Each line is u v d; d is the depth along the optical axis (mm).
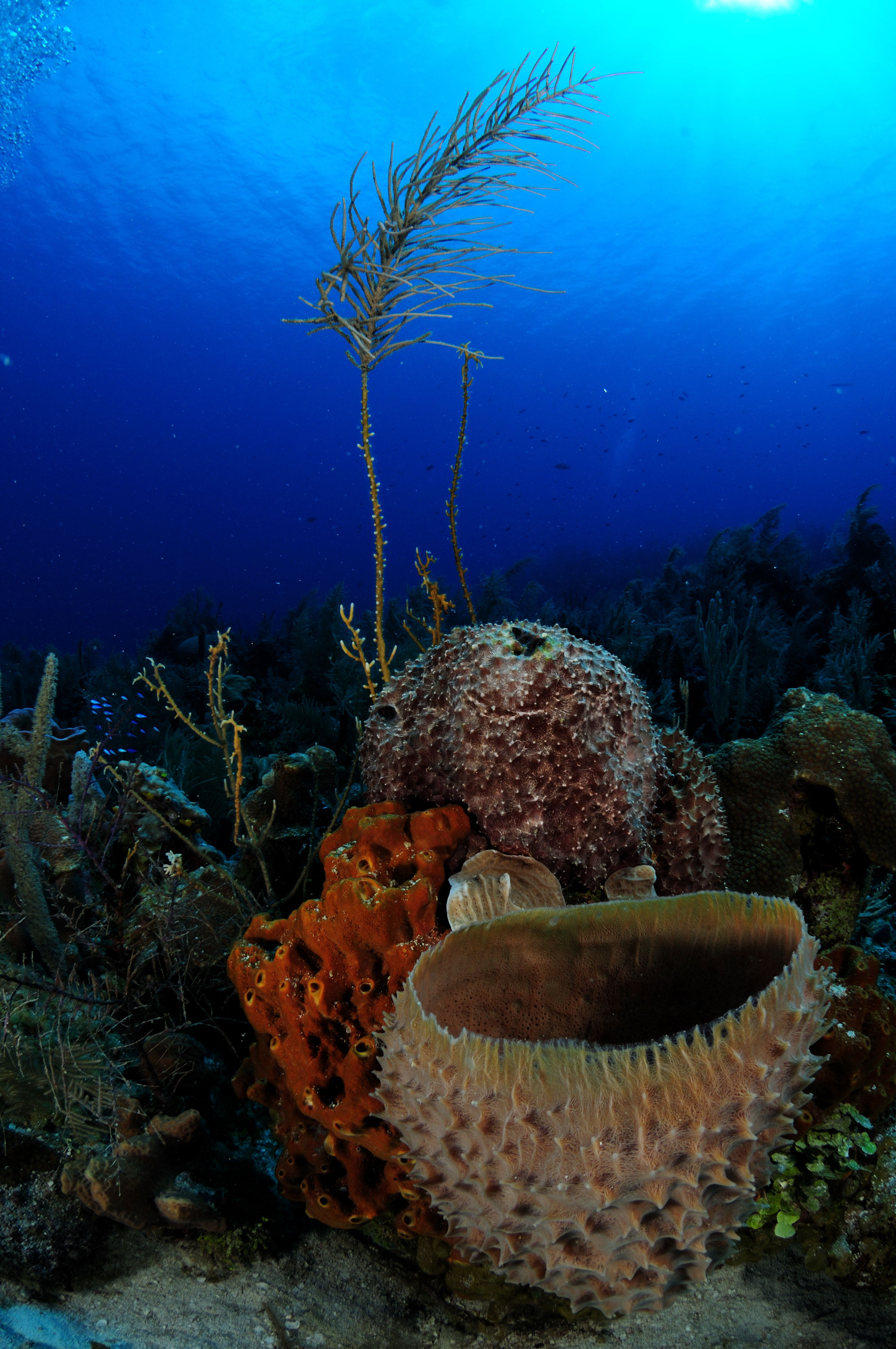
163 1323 1930
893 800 2607
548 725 2146
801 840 2787
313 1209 1998
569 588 19234
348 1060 1803
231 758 3000
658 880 2492
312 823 3129
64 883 2793
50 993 2227
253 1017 1947
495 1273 1743
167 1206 2004
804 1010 1425
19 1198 2078
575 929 1919
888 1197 2086
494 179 2166
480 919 1935
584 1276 1483
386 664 2945
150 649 10430
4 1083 2193
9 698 8328
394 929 1857
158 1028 2504
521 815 2164
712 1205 1435
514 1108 1314
